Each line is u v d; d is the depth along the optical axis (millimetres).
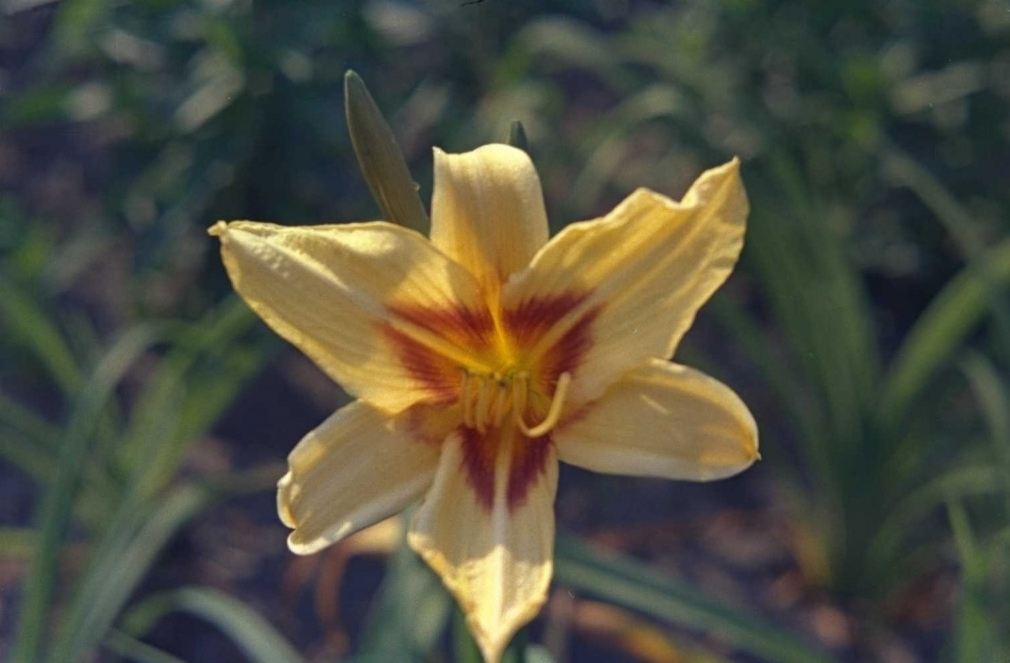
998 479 934
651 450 562
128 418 1162
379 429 560
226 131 1073
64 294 1276
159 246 1045
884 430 986
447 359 571
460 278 560
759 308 1358
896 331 1326
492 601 539
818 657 765
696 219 554
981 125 1187
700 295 558
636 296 562
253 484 912
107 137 1417
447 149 1153
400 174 581
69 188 1385
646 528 1128
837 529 1047
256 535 1098
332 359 554
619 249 557
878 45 1234
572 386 567
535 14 1314
